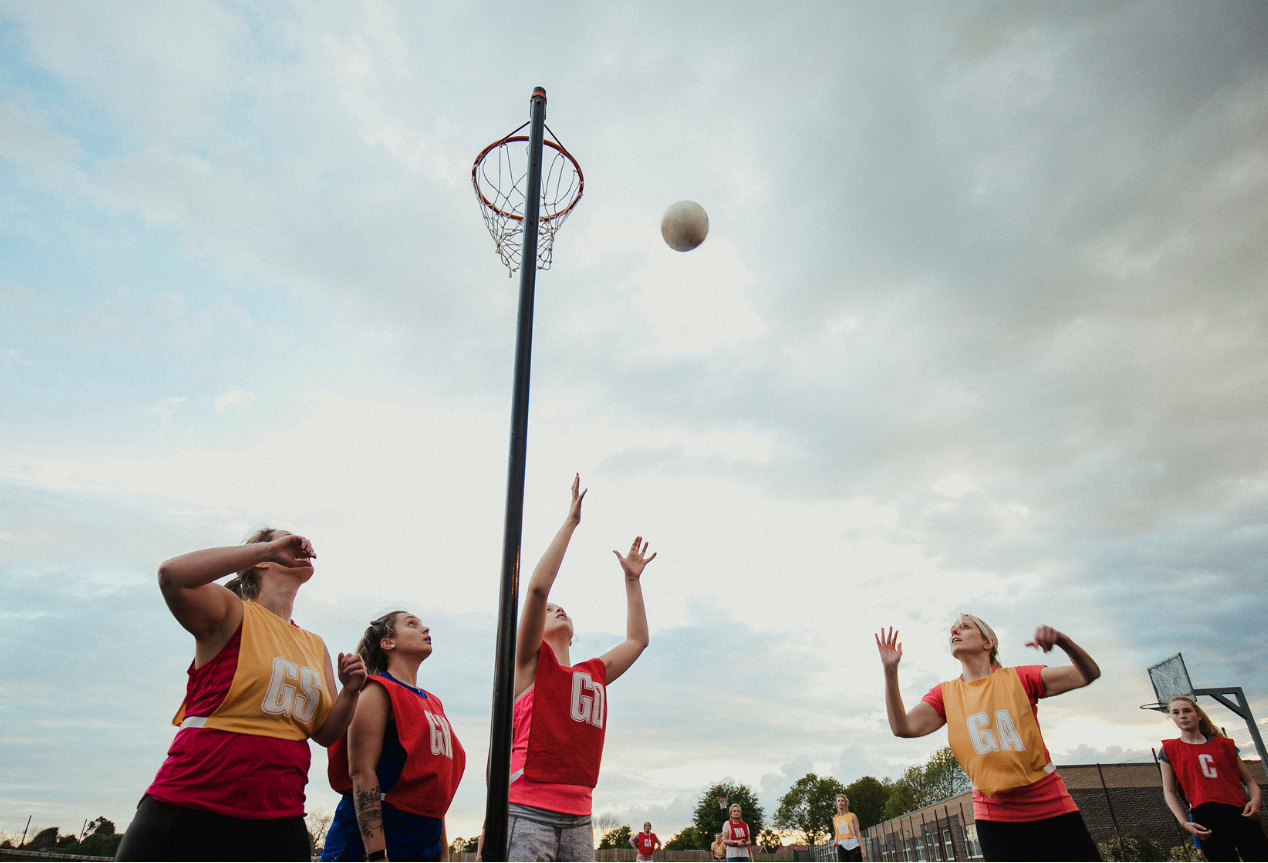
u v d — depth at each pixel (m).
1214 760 6.32
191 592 2.78
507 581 3.39
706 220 5.57
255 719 2.87
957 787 69.06
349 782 3.53
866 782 94.75
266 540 3.65
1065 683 4.36
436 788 3.59
